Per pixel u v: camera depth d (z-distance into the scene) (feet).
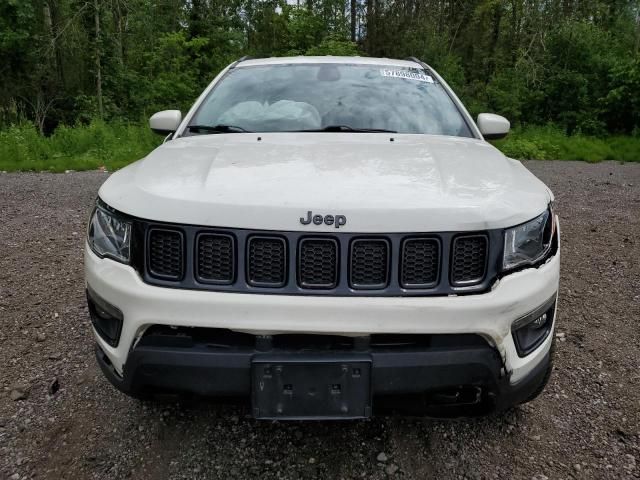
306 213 6.14
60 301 12.83
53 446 7.77
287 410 6.20
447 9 103.60
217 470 7.32
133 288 6.35
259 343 6.17
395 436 8.07
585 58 68.28
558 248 7.39
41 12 79.30
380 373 6.14
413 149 8.25
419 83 11.38
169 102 72.08
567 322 11.99
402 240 6.14
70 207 23.59
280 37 84.69
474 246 6.34
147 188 6.83
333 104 10.36
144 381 6.43
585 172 38.32
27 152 42.29
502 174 7.53
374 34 81.51
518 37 87.30
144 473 7.25
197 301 6.10
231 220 6.17
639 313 12.50
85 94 76.07
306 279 6.18
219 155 7.80
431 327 6.08
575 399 9.04
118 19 75.72
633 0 89.86
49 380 9.46
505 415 8.59
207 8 88.17
